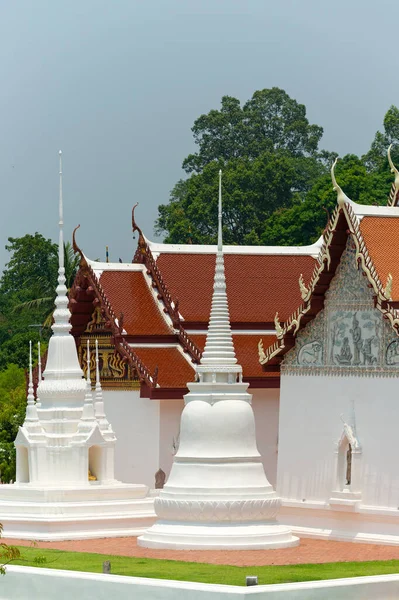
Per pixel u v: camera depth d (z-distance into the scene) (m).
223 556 52.75
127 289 74.19
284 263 76.06
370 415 58.16
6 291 133.88
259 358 66.88
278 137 136.38
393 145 123.69
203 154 133.88
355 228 58.22
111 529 61.94
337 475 58.91
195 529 54.62
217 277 57.75
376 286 57.47
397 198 62.16
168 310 73.06
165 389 69.69
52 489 62.44
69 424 64.75
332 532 58.88
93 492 63.12
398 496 56.78
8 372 110.56
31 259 129.12
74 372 65.81
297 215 115.88
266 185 123.31
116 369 72.31
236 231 122.81
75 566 50.03
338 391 59.56
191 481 55.34
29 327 125.38
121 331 71.44
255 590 43.81
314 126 136.88
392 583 46.69
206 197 122.00
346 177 112.44
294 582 45.94
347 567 49.84
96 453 65.19
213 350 57.06
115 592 45.91
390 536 56.69
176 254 75.19
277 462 65.19
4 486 63.62
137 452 71.06
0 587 48.56
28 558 52.62
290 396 61.66
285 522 61.09
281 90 137.50
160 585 45.03
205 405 56.34
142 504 63.62
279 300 74.31
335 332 59.88
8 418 91.62
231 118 134.88
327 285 60.19
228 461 55.56
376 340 58.12
